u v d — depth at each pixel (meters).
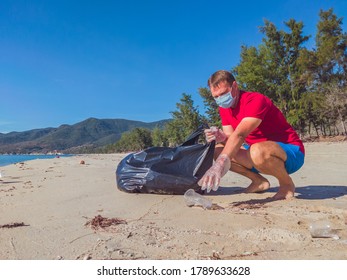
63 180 5.80
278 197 3.74
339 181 5.32
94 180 5.68
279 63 36.94
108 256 2.01
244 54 38.94
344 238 2.33
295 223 2.68
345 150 14.02
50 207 3.40
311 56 34.09
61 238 2.34
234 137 3.22
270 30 36.09
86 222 2.77
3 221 2.81
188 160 4.03
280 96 36.62
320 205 3.29
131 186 4.11
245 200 3.68
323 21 34.28
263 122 3.68
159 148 4.33
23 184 5.34
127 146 100.00
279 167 3.63
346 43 32.84
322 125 42.59
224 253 2.06
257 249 2.13
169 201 3.63
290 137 3.77
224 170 3.03
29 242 2.26
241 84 36.94
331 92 32.16
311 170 7.10
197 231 2.49
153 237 2.35
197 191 3.95
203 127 4.30
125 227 2.61
